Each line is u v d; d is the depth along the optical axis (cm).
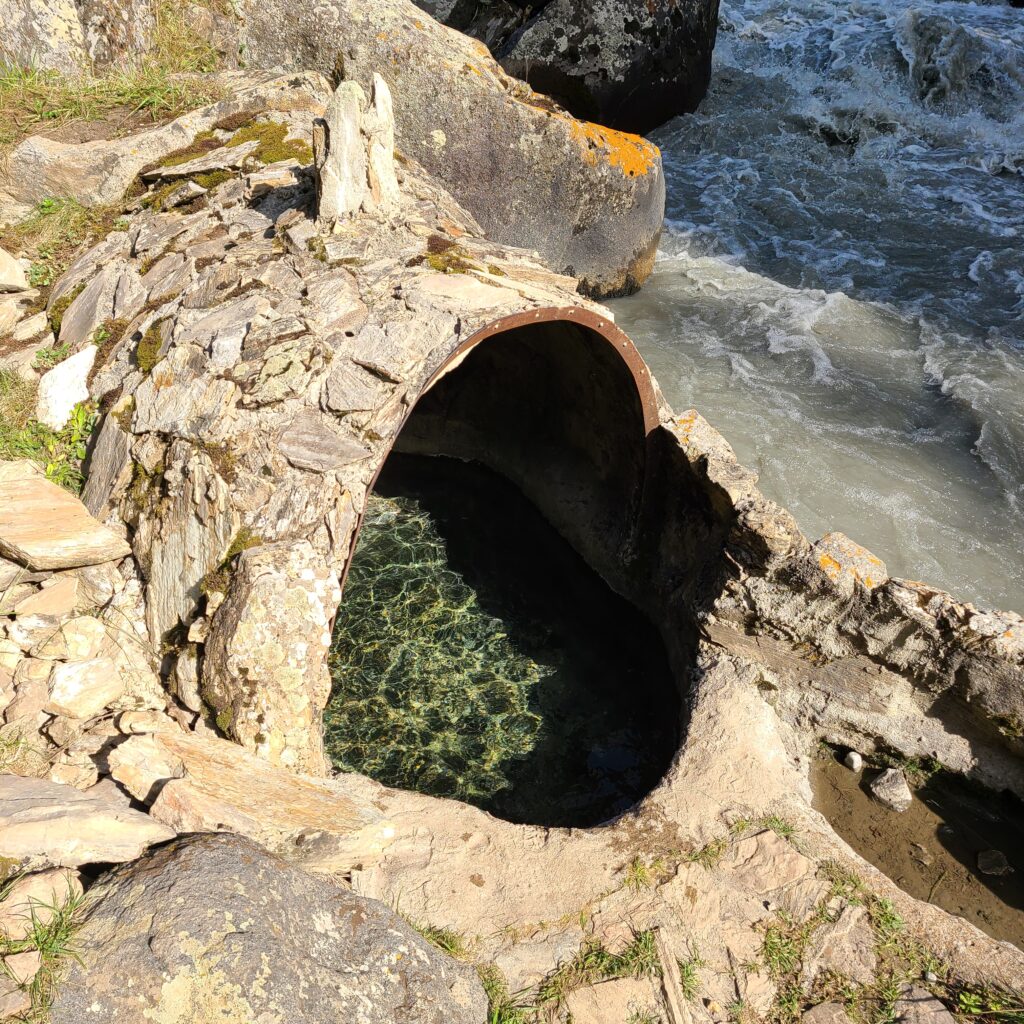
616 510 439
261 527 307
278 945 215
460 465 514
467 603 432
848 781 337
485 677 398
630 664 409
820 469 480
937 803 330
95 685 302
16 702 299
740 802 307
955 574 429
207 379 329
